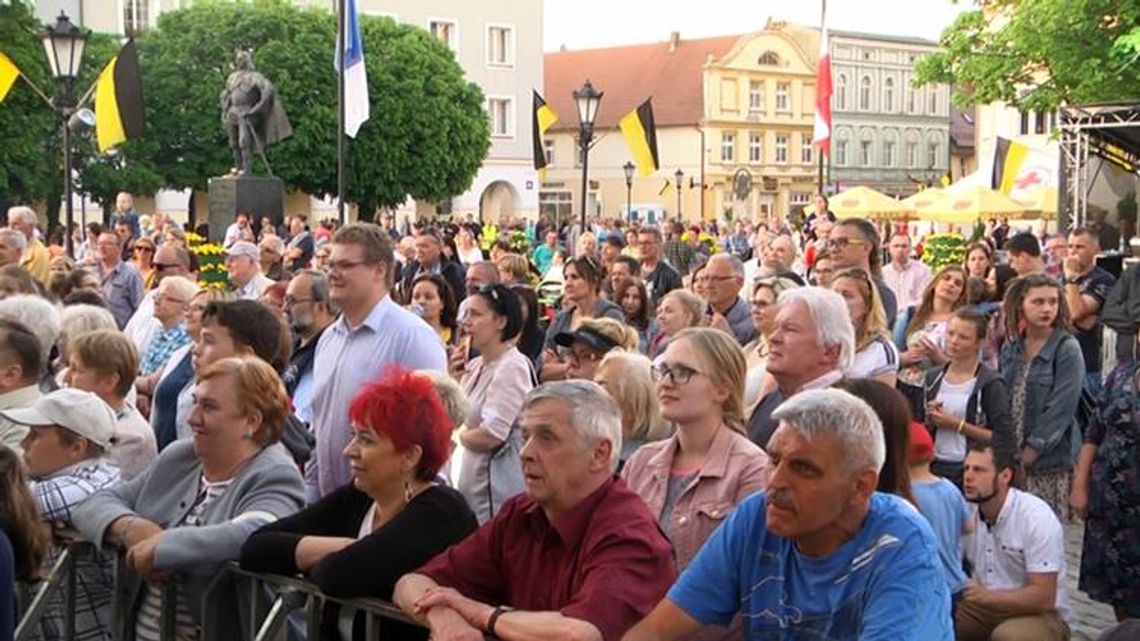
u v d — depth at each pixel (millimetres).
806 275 15953
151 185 49219
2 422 5867
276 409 4930
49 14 56125
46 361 7438
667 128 82625
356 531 4586
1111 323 10648
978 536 6199
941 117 96750
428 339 6191
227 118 28641
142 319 10062
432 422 4336
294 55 51594
